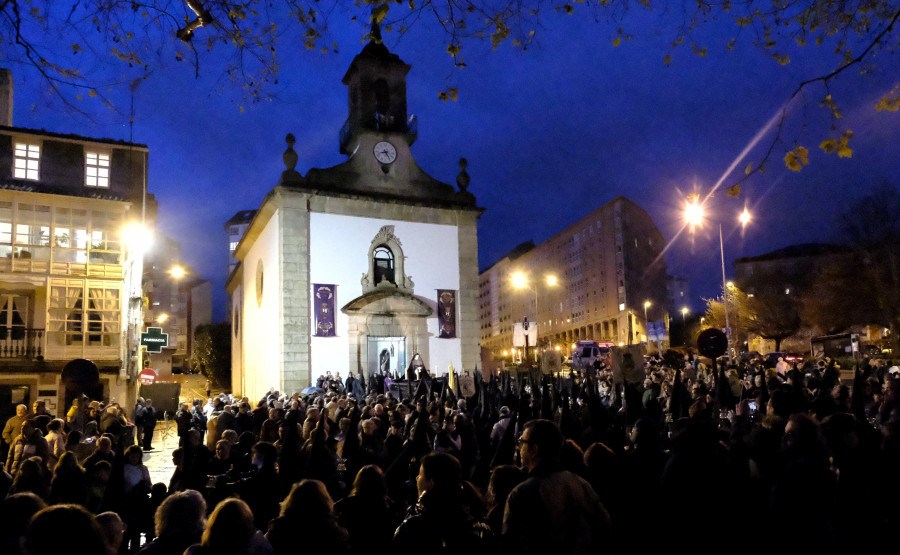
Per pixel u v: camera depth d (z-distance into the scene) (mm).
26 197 22875
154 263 66812
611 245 80938
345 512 4477
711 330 10844
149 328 24578
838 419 4922
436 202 29969
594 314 84625
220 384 50375
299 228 27172
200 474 7352
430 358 28250
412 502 5988
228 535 3693
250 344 34688
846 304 50062
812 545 4270
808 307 60156
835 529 4582
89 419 15477
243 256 38125
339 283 27375
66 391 22828
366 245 28203
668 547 4375
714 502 4281
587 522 3832
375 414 11078
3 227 22516
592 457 5051
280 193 27141
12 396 22578
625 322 76438
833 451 4910
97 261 23656
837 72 5023
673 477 4441
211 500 6699
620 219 80188
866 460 4734
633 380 12977
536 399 11477
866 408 12523
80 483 6555
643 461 5059
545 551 3729
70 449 9461
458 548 3736
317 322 26609
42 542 3146
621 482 4926
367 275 27922
